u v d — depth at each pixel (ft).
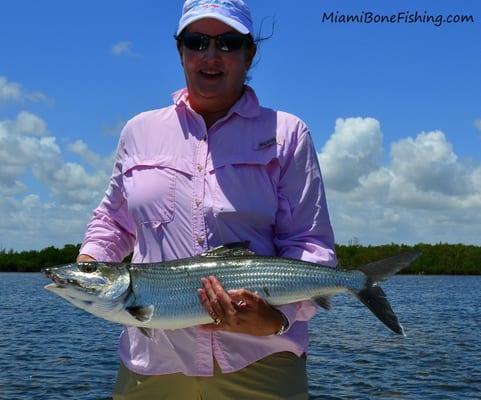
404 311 32.17
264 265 4.01
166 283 3.97
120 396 4.35
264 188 4.12
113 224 4.58
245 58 4.33
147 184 4.18
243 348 4.02
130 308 3.99
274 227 4.25
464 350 17.58
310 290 4.08
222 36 4.13
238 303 3.71
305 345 4.19
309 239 4.21
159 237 4.15
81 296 4.01
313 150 4.27
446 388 12.54
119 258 4.59
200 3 4.18
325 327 23.75
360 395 11.93
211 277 3.75
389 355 16.61
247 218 4.09
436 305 36.50
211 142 4.17
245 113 4.19
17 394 11.81
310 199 4.19
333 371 14.28
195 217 4.09
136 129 4.37
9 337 20.53
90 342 19.29
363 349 17.76
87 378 13.33
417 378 13.52
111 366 14.87
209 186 4.10
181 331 4.05
